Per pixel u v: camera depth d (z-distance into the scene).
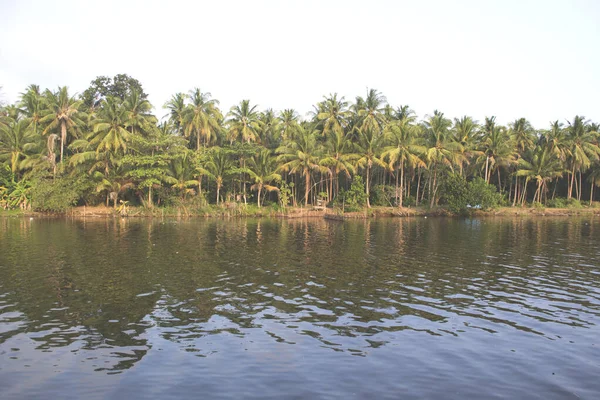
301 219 61.00
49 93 65.50
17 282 20.42
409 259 27.38
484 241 36.38
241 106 70.50
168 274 22.41
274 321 15.49
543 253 29.97
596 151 77.31
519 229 47.09
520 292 19.52
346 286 20.33
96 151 59.94
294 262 26.11
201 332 14.40
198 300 17.84
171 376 11.36
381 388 10.80
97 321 15.32
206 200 65.06
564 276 22.77
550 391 10.70
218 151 66.25
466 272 23.58
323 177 78.12
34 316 15.76
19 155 62.75
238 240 36.00
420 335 14.27
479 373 11.63
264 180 67.62
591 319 15.97
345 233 42.47
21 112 67.31
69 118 61.84
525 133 79.50
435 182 71.94
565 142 76.25
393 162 66.94
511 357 12.64
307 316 16.05
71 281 20.69
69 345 13.27
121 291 19.05
